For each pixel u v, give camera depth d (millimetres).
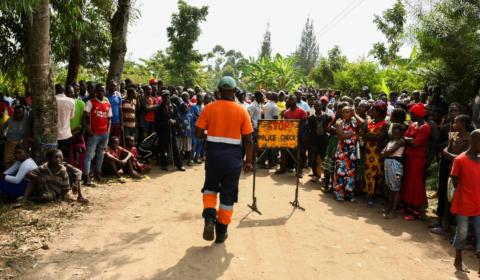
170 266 3475
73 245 3844
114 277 3232
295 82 22250
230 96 3996
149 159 8914
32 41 5227
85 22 10445
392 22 21547
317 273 3443
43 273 3242
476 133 3490
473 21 6422
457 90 6797
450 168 4586
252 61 24156
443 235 4582
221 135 3891
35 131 5465
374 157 5750
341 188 5977
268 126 5387
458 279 3424
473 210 3496
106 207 5160
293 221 4902
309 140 7453
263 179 7477
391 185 5199
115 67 9039
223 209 3998
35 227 4195
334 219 5062
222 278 3283
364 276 3422
